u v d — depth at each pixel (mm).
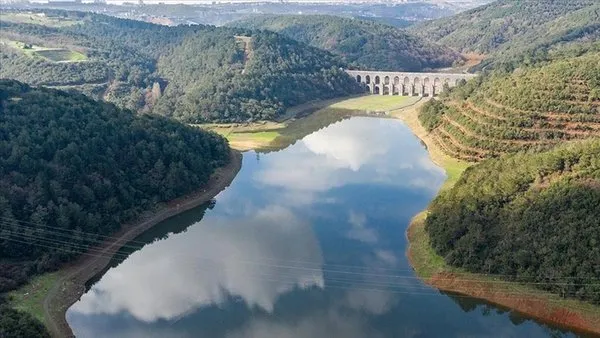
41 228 111250
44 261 105688
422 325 90625
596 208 99188
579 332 87625
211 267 111188
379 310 94625
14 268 103125
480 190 116438
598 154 111000
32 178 118250
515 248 100688
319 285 102938
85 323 92812
